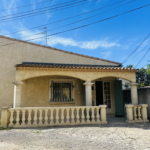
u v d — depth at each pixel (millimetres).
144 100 9703
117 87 10328
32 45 10883
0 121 7684
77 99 9836
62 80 9867
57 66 8203
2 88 10102
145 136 5820
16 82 7762
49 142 5148
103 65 11070
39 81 9680
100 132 6305
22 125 7043
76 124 7453
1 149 4516
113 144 5008
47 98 9586
